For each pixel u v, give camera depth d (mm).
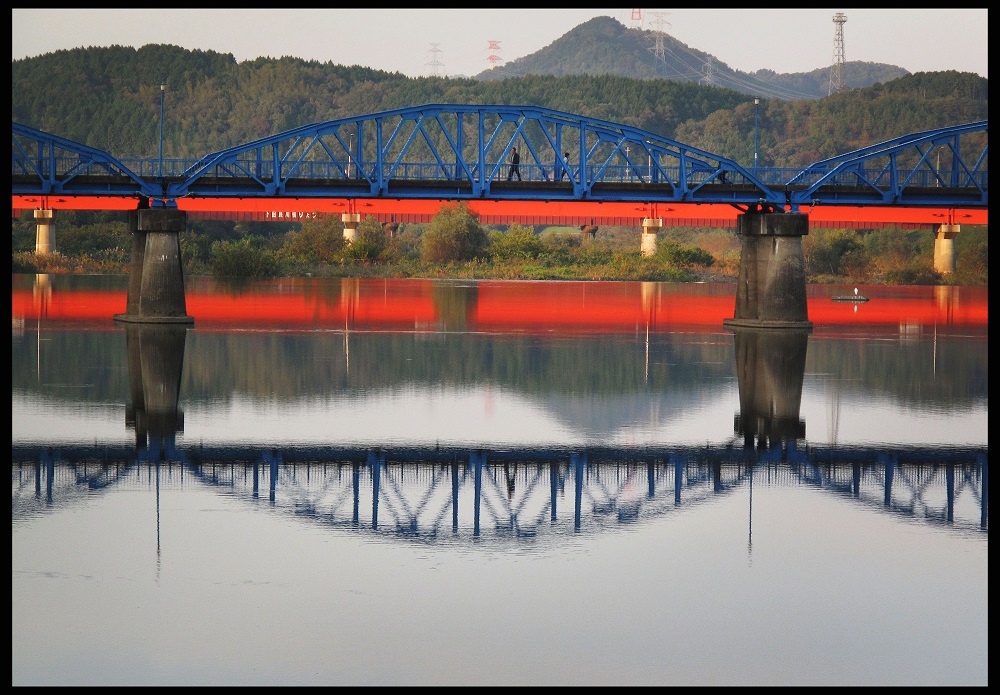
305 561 41938
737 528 46500
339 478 52406
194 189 102438
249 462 54781
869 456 58094
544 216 189750
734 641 36719
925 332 116750
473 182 100625
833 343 105250
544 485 52094
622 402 72938
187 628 36625
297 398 72188
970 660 35531
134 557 41875
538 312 135875
